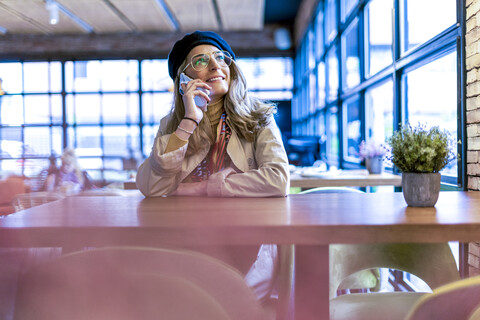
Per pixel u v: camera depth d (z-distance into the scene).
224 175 1.39
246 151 1.52
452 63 2.46
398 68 3.27
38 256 0.92
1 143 11.05
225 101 1.55
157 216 1.00
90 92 11.95
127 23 10.85
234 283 0.69
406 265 1.28
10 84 11.79
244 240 0.86
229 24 10.94
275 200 1.29
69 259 0.62
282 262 1.06
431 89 2.78
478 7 1.95
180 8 9.55
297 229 0.85
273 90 11.71
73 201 1.35
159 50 11.73
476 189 1.98
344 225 0.86
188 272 0.64
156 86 11.88
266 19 11.11
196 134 1.49
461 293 0.70
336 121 5.96
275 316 1.12
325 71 6.68
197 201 1.27
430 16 2.76
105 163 11.27
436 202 1.18
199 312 0.63
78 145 11.91
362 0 4.44
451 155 1.16
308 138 5.54
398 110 3.34
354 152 5.16
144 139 11.95
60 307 0.63
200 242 0.86
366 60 4.48
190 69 1.54
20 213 1.08
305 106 9.54
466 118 2.08
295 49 11.49
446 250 1.23
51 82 11.87
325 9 6.66
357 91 4.74
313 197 1.37
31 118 11.85
